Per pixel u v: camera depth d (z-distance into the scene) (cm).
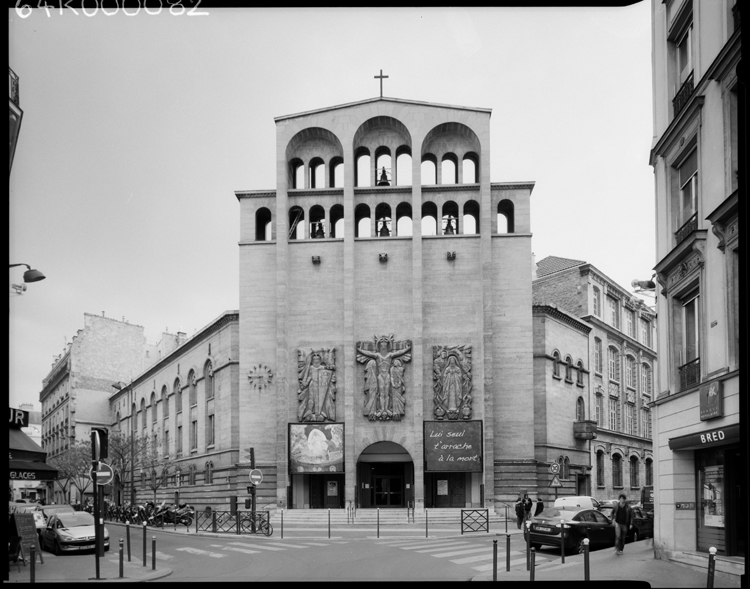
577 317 5831
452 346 4894
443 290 4972
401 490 4919
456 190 5066
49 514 3397
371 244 5038
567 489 5400
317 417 4850
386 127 5197
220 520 3888
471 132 5078
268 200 5216
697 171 2212
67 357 8375
